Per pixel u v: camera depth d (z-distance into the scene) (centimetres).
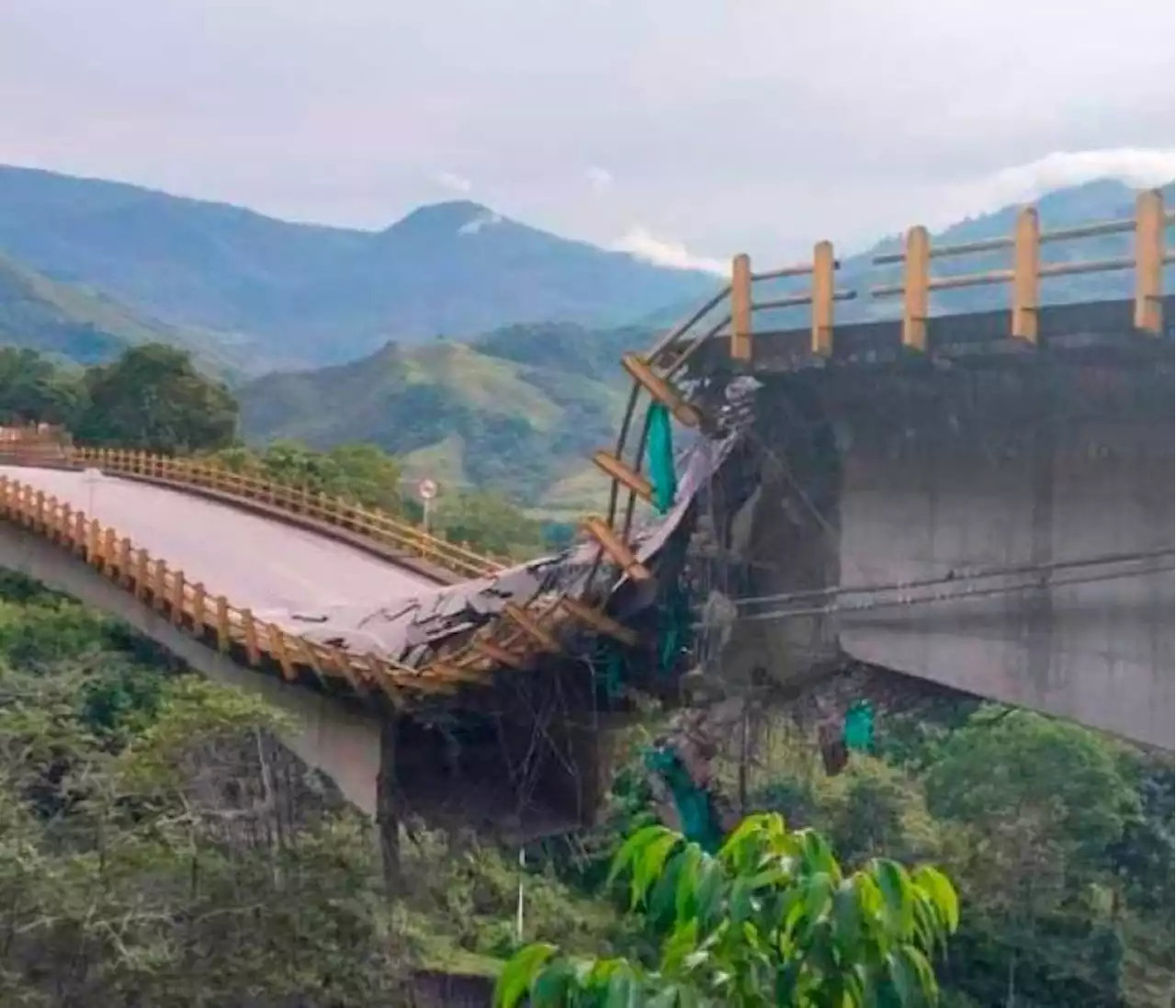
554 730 3022
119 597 4725
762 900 947
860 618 2191
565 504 18700
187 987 3712
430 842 5459
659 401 2245
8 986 3534
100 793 4209
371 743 3394
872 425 2150
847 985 916
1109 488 1909
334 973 3922
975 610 2066
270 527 5184
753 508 2247
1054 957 6625
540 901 6084
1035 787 6788
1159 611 1878
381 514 5969
